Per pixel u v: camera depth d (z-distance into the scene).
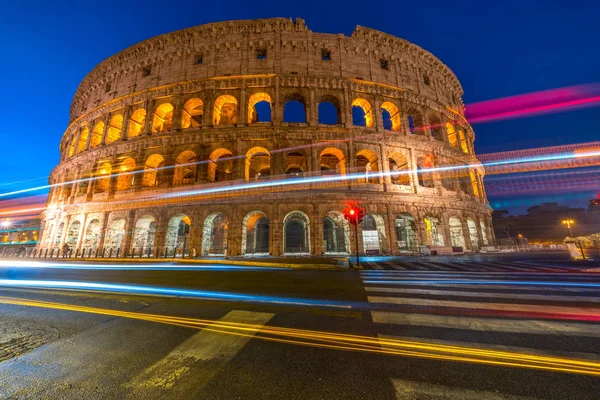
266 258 26.95
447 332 6.41
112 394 3.94
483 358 5.05
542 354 5.20
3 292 11.47
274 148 32.91
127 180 36.69
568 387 4.04
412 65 41.16
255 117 45.22
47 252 37.66
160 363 4.91
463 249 33.38
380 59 39.41
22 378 4.40
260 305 9.09
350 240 31.75
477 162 44.88
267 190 31.55
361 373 4.52
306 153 33.09
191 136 33.66
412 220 35.09
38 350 5.50
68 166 40.88
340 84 35.75
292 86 35.19
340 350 5.44
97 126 42.06
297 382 4.25
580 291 10.97
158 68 38.38
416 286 12.35
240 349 5.50
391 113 39.66
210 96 35.34
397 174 36.41
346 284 13.07
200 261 25.41
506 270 18.03
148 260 27.02
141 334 6.41
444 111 41.91
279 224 30.56
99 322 7.32
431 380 4.28
